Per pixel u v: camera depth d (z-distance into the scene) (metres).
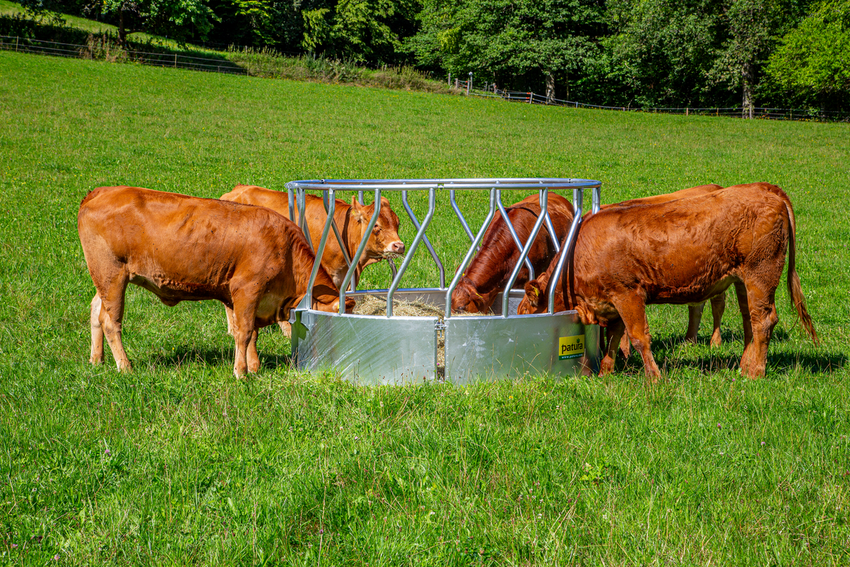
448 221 14.41
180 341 7.27
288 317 6.57
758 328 6.02
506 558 3.43
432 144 26.52
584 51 53.12
